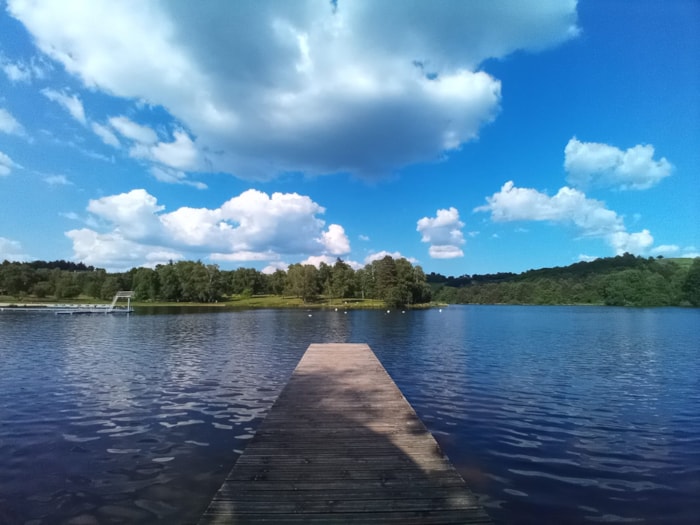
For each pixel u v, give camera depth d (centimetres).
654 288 10944
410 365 2222
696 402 1417
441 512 523
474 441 1020
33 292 11781
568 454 936
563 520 653
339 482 603
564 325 5381
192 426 1127
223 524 494
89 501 708
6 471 830
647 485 779
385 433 822
